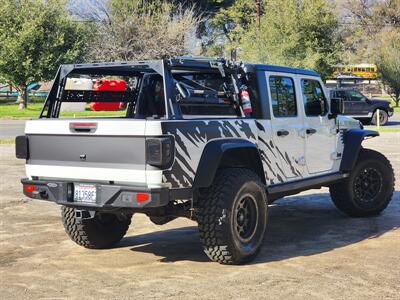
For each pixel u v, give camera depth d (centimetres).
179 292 519
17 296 512
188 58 595
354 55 6581
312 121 736
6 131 2400
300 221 830
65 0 3838
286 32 3709
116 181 553
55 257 646
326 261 617
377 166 844
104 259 638
